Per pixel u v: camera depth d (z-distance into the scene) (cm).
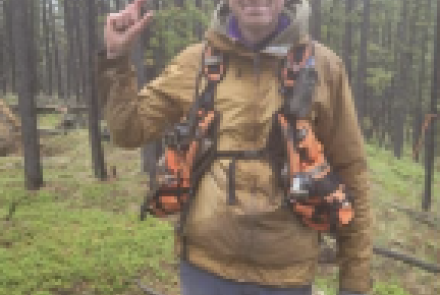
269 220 160
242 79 165
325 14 2956
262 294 165
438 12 1752
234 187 161
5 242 833
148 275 746
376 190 1894
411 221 1606
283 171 160
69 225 940
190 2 1329
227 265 165
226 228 161
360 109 3244
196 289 172
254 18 157
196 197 169
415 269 1160
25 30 1106
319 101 165
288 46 163
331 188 160
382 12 3741
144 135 177
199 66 173
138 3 164
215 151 165
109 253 803
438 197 2202
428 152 1836
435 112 1812
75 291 675
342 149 179
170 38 1262
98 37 1231
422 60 3853
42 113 2797
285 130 161
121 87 169
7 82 4241
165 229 951
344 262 185
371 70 3475
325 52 172
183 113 179
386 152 3688
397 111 3981
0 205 1040
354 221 179
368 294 184
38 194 1139
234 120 163
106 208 1076
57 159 1605
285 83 163
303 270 168
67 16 3903
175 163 171
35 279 691
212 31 170
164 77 179
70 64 4406
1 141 1722
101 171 1299
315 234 174
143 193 1194
